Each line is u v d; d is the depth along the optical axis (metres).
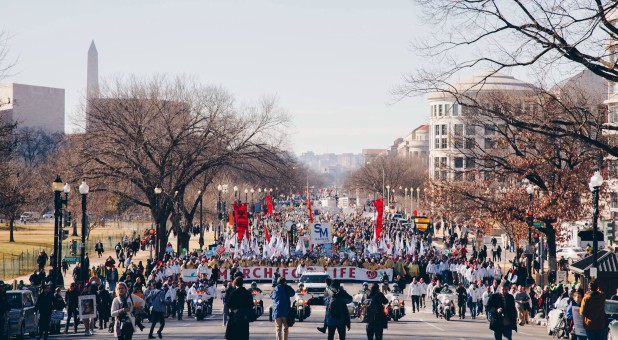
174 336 28.97
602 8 21.81
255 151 66.81
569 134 26.08
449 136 63.12
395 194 180.12
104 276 48.62
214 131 65.38
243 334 19.22
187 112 66.88
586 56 22.98
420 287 45.22
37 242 92.44
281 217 123.12
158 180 62.12
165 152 64.38
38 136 181.38
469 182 63.53
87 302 29.36
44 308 27.67
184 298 40.06
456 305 46.28
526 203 52.41
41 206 106.31
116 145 62.69
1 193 48.75
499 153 59.12
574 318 25.27
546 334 32.66
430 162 170.38
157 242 62.47
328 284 22.81
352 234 91.69
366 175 194.12
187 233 70.56
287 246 64.75
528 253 47.34
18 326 28.02
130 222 135.88
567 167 52.59
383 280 47.72
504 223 60.06
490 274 52.09
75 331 31.44
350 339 27.27
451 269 58.47
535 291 43.88
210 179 70.88
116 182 63.00
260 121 67.62
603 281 33.78
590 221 60.28
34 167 119.44
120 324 22.77
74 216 92.62
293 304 36.47
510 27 23.70
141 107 64.38
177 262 55.34
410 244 68.50
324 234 67.56
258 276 59.56
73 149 66.62
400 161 189.00
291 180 70.94
